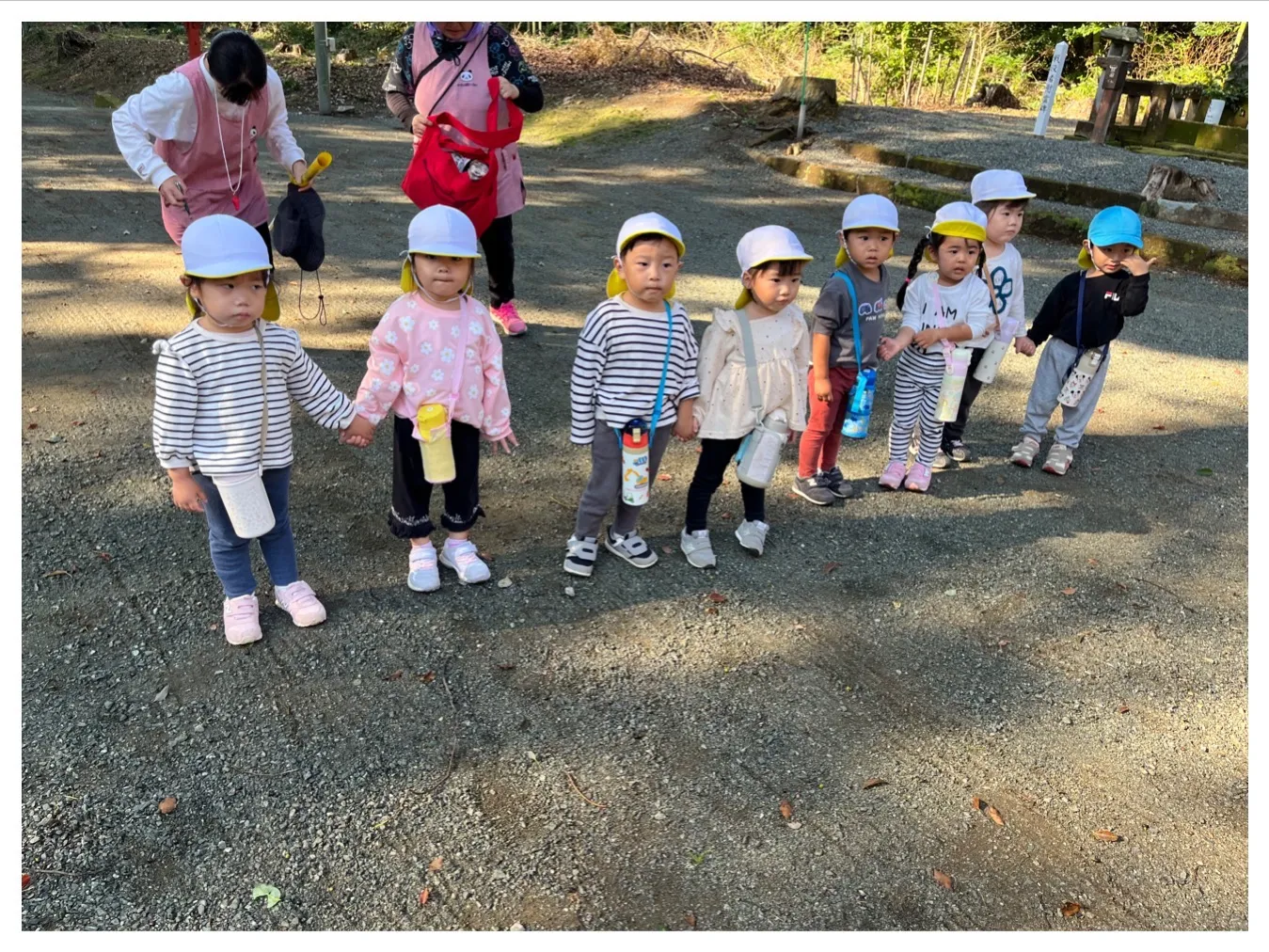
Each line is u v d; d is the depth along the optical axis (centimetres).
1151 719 289
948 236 374
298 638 299
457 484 316
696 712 279
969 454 459
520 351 532
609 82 1365
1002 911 224
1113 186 910
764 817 244
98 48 1515
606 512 333
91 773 246
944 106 1530
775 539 374
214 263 248
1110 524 402
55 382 450
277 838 230
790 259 308
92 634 294
